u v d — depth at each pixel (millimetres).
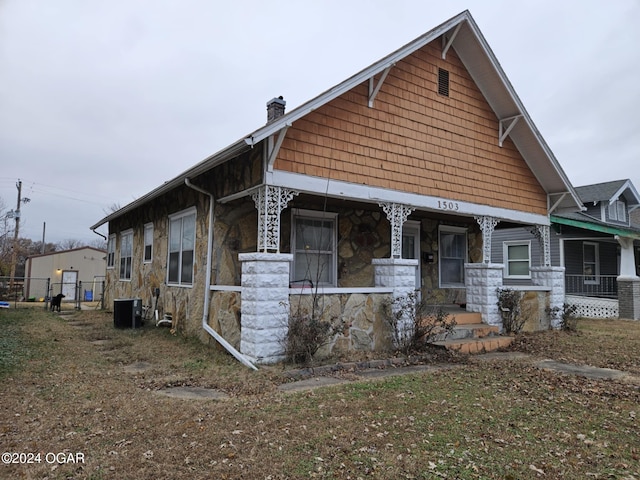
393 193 7957
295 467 3109
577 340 9156
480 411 4488
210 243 7957
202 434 3688
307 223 9039
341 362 6516
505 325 9578
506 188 10062
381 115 7926
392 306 7645
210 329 7551
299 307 6656
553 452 3512
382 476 3010
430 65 8805
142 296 11961
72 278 30672
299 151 6828
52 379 5461
